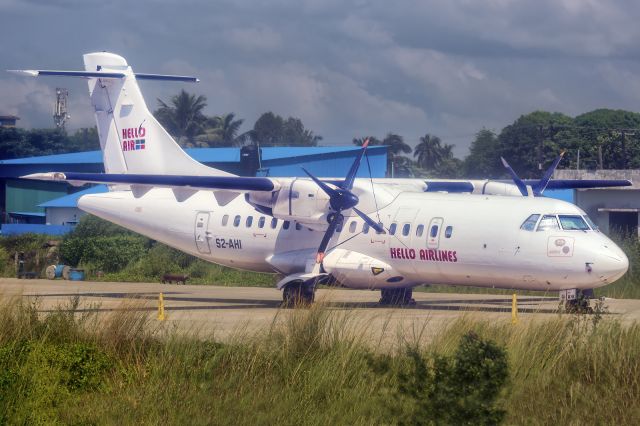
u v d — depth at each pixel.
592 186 92.44
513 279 68.81
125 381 39.94
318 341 42.31
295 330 43.25
